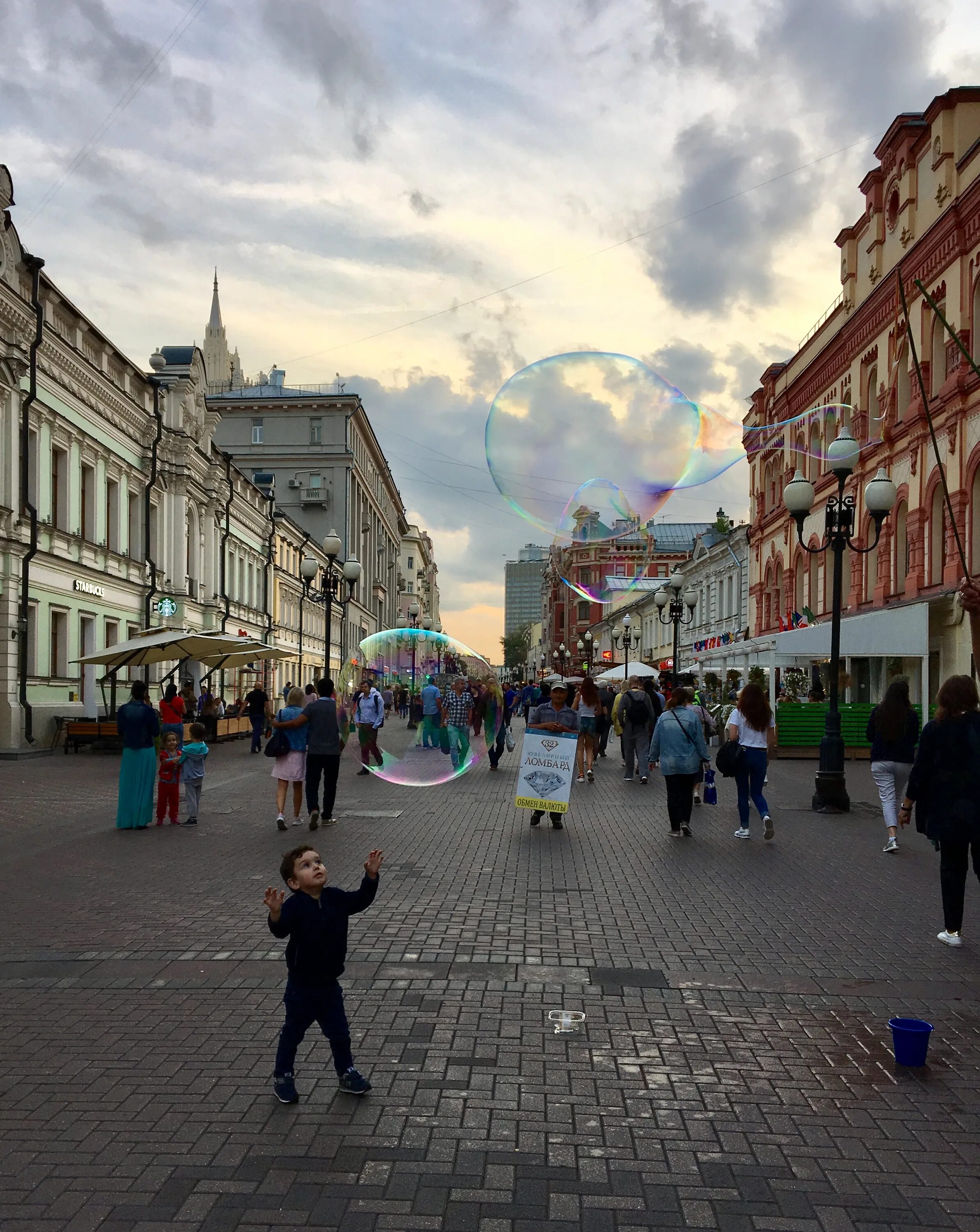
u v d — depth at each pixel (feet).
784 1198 11.28
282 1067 13.55
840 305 102.32
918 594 79.41
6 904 25.58
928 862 32.07
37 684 80.23
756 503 134.62
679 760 36.55
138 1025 16.63
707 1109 13.56
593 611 286.05
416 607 190.70
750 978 19.36
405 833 37.86
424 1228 10.61
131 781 38.40
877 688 90.94
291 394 232.12
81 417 88.38
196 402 118.32
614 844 35.35
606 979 19.21
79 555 88.17
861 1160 12.18
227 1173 11.71
